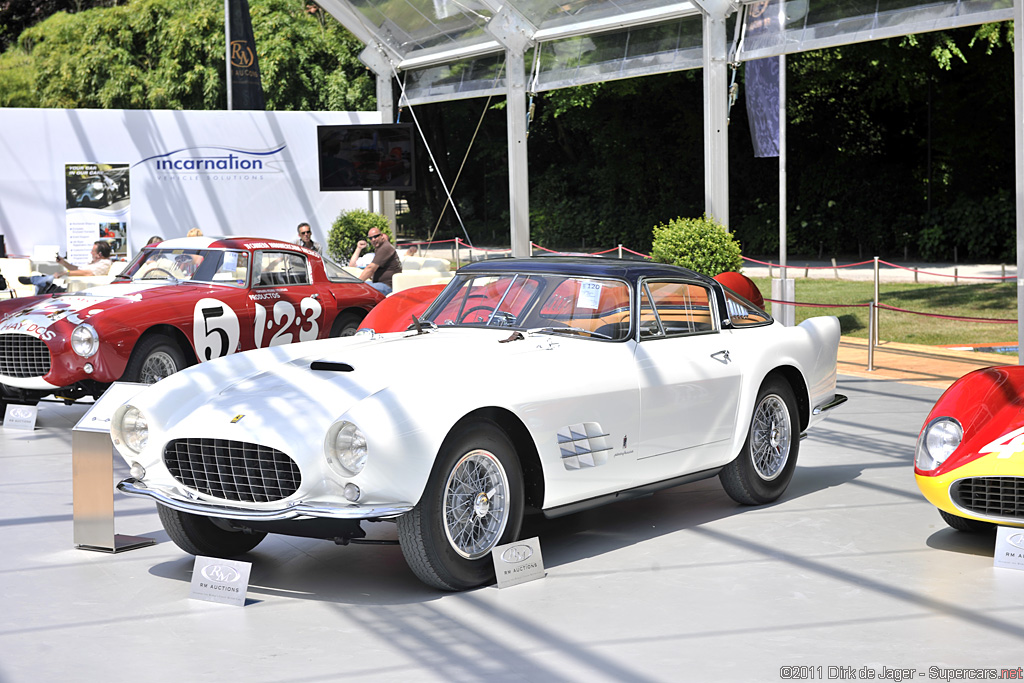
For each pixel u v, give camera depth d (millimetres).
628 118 38750
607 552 5477
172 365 9281
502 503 4883
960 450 5160
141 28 35156
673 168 38281
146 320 8984
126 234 19891
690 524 6035
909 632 4227
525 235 17484
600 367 5395
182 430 4770
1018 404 5238
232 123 20391
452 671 3854
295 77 35156
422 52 20203
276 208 20859
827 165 34781
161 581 5047
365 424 4422
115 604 4699
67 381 8656
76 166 19547
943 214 31359
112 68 35031
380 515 4406
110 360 8688
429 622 4398
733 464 6285
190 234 13562
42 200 19484
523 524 6012
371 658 3992
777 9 13109
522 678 3779
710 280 6301
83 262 19672
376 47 20547
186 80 34375
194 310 9406
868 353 12570
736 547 5527
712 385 5969
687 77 36000
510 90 17094
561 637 4203
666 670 3846
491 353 5184
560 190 41031
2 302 9633
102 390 8922
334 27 36219
